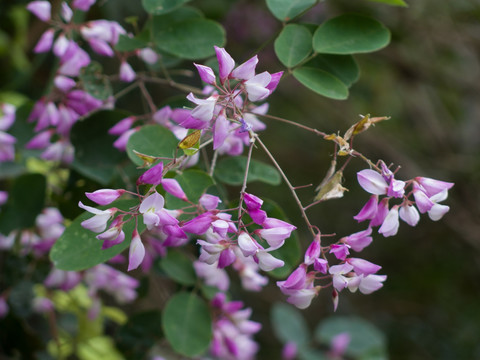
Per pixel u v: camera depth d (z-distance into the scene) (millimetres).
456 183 1031
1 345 559
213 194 493
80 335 592
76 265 459
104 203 451
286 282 455
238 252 454
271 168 514
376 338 709
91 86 512
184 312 525
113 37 516
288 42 498
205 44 512
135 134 478
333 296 458
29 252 545
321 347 807
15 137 533
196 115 443
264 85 453
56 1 545
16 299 548
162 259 535
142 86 522
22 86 657
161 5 508
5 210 530
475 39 869
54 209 540
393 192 453
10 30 652
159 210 447
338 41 498
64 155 526
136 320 552
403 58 919
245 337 550
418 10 814
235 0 710
